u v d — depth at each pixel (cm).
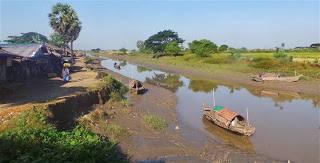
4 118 1022
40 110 1105
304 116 1750
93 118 1388
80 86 1859
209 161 1043
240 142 1286
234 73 3841
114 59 9431
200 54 6372
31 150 727
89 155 812
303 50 6938
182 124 1566
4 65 1817
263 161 1059
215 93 2606
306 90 2631
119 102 1872
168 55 8262
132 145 1165
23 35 7144
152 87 2888
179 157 1073
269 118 1705
